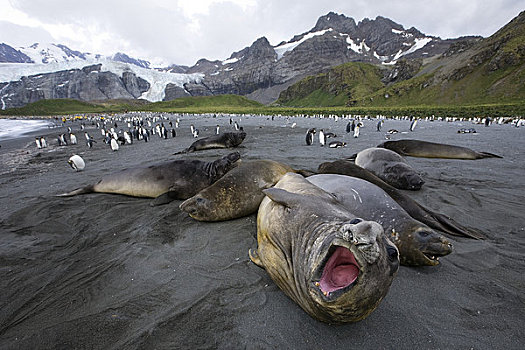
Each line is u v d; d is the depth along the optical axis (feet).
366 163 27.53
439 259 12.82
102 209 21.22
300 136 74.18
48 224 18.63
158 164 25.02
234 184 18.47
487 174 27.43
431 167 31.65
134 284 11.82
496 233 15.12
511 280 11.14
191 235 16.34
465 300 10.13
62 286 11.91
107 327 9.46
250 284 11.43
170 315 9.86
